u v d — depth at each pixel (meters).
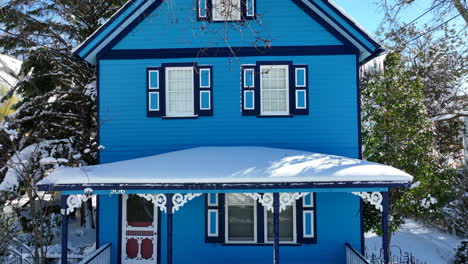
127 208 9.35
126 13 9.63
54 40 15.04
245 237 9.19
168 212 7.25
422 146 11.71
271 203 7.27
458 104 18.95
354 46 9.68
